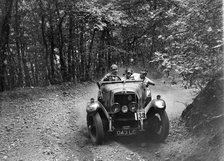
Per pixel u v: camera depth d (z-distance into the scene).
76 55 15.57
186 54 5.50
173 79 6.26
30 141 7.51
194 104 7.55
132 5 17.48
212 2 5.27
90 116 7.69
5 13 11.48
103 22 14.99
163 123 7.00
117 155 6.70
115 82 7.88
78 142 7.55
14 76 13.14
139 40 19.50
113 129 7.18
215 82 6.61
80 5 13.25
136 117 7.16
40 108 10.31
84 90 13.64
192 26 5.49
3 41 11.81
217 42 4.98
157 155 6.64
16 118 9.24
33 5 13.09
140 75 8.21
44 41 13.57
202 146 6.07
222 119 6.13
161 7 15.81
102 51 16.62
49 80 14.18
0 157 6.70
